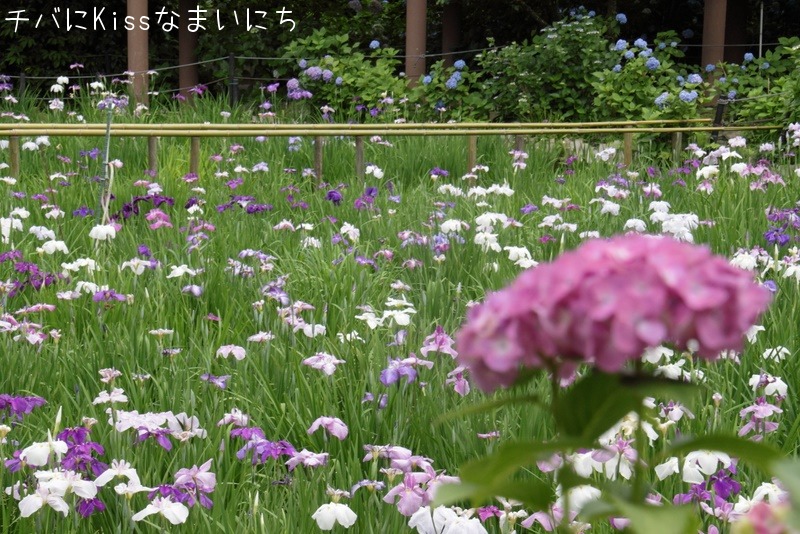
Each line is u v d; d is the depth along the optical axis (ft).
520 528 8.69
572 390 3.68
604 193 24.41
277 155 31.55
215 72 47.52
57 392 11.41
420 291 16.55
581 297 3.43
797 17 52.03
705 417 9.96
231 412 9.93
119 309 14.44
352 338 12.56
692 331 3.43
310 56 46.55
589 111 40.52
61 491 7.84
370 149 32.37
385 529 8.26
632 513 3.38
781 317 13.29
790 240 18.25
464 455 9.78
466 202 23.34
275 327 13.70
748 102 37.93
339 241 19.13
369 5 57.41
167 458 9.59
